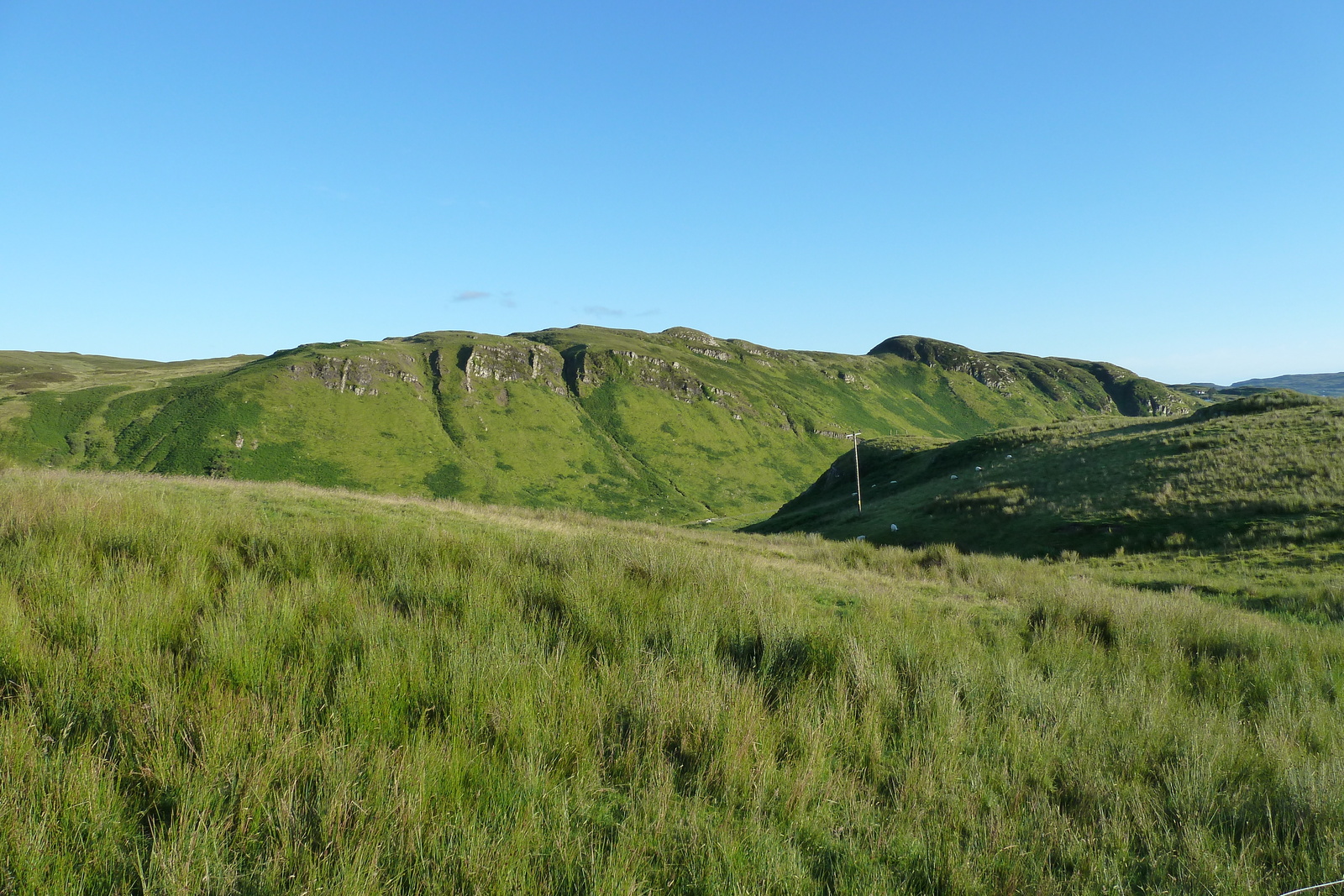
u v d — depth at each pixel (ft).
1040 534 84.84
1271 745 16.40
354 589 21.89
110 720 11.99
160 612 16.85
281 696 13.20
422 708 13.89
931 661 20.86
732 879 9.70
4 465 61.05
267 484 69.62
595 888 8.98
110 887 8.48
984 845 11.47
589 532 54.03
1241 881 10.82
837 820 12.25
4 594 16.83
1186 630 30.50
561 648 17.28
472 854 9.16
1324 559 58.29
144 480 61.82
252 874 8.70
